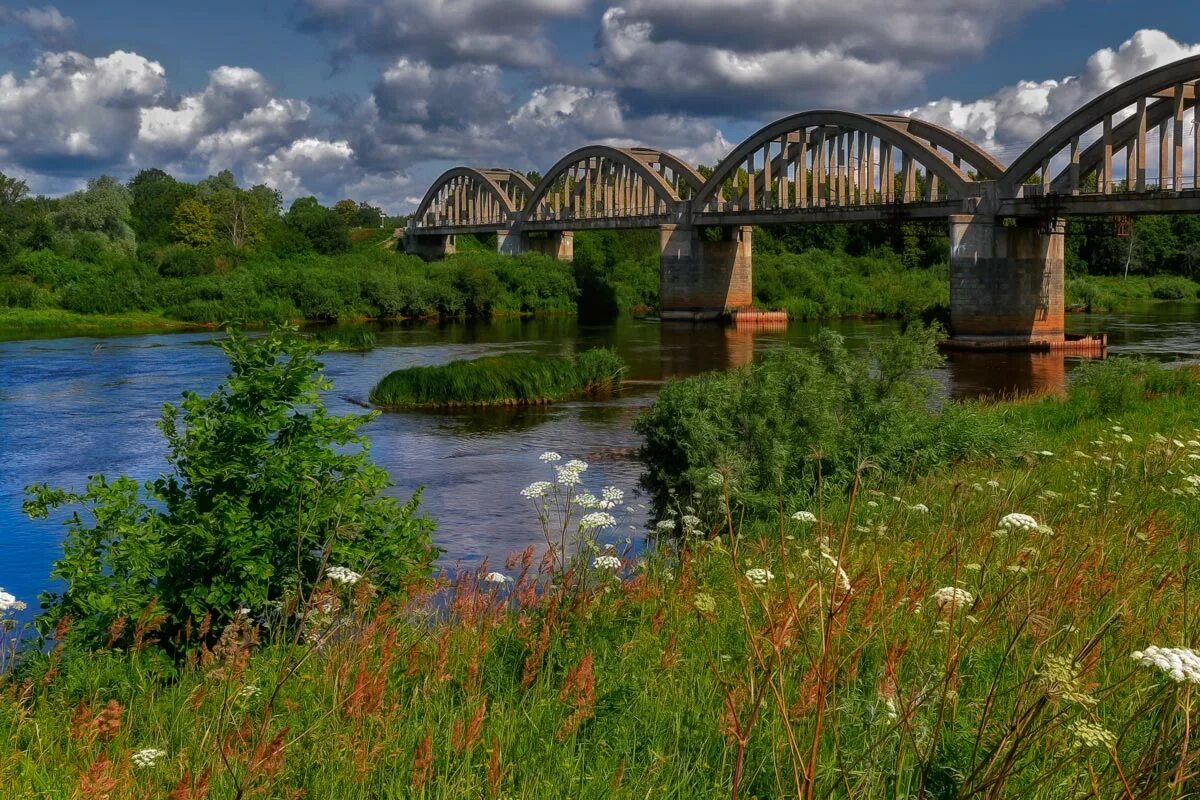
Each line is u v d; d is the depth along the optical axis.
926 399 17.94
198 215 142.50
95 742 4.97
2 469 25.45
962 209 75.50
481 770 4.45
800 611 4.46
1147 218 124.88
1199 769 3.53
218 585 8.63
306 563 9.12
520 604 6.88
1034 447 17.28
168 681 7.49
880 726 4.21
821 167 94.56
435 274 101.19
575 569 7.39
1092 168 74.62
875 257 126.75
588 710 4.66
